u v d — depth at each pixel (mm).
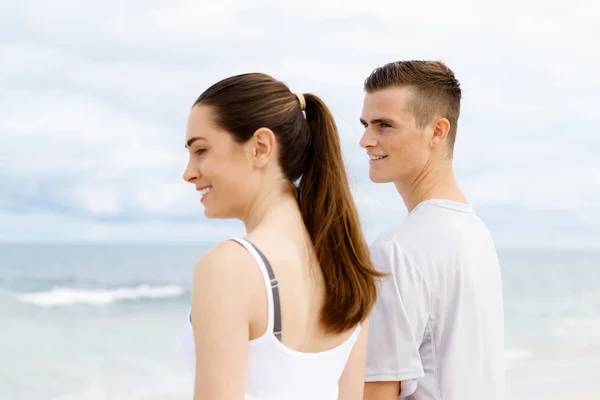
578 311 22484
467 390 2043
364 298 1616
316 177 1636
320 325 1564
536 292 27719
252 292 1424
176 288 25703
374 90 2168
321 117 1652
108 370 13922
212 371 1375
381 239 2100
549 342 16438
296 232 1571
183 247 43094
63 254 36812
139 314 20578
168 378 13312
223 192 1559
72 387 12883
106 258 35938
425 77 2109
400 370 1992
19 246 39219
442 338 2051
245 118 1526
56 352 15539
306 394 1533
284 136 1572
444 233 2061
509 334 17922
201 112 1549
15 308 21125
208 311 1389
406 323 1989
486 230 2227
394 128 2125
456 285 2041
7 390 12852
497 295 2182
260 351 1455
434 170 2145
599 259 46812
